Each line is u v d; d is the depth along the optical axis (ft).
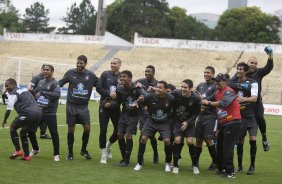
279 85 136.26
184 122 29.86
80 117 32.63
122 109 31.73
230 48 158.61
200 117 31.07
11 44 177.78
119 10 270.46
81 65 32.07
